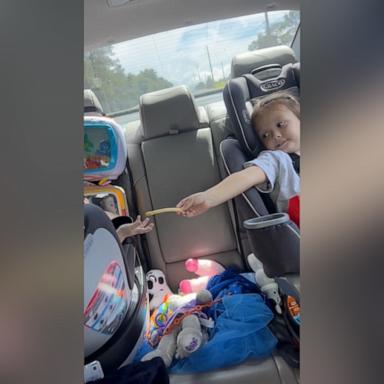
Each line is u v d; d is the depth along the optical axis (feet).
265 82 2.64
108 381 1.80
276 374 1.92
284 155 2.43
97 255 1.79
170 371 2.04
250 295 2.40
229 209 3.03
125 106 3.16
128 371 1.87
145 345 2.23
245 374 1.94
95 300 1.73
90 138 2.73
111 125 2.76
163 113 3.17
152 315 2.53
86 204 1.98
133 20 2.48
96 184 2.90
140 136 3.33
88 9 2.27
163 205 3.16
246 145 2.78
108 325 1.85
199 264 3.01
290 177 2.37
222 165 3.08
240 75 2.75
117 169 2.87
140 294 2.36
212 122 3.20
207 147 3.17
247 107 2.72
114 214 2.91
